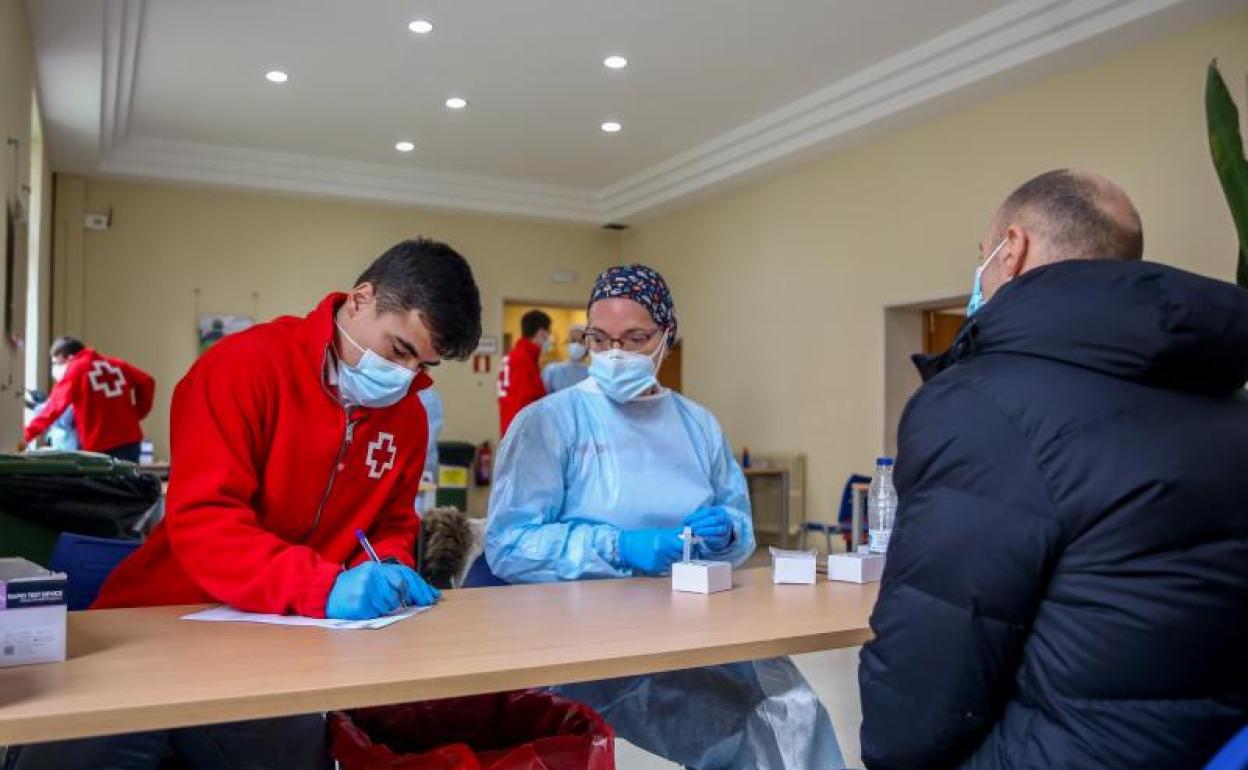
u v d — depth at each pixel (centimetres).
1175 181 496
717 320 863
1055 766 92
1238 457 94
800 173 764
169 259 843
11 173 424
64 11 489
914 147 658
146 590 153
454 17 546
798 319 764
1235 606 90
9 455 240
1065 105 555
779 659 187
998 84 576
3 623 102
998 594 97
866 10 531
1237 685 91
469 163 856
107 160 790
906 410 110
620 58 603
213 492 140
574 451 196
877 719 106
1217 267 477
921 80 593
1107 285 100
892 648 104
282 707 93
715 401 863
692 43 579
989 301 110
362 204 902
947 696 100
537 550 182
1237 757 78
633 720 182
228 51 596
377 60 610
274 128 758
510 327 1102
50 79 583
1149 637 90
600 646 117
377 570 137
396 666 104
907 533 104
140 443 645
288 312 880
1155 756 90
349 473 158
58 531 237
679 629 129
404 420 166
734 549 193
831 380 729
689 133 761
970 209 614
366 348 150
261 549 135
